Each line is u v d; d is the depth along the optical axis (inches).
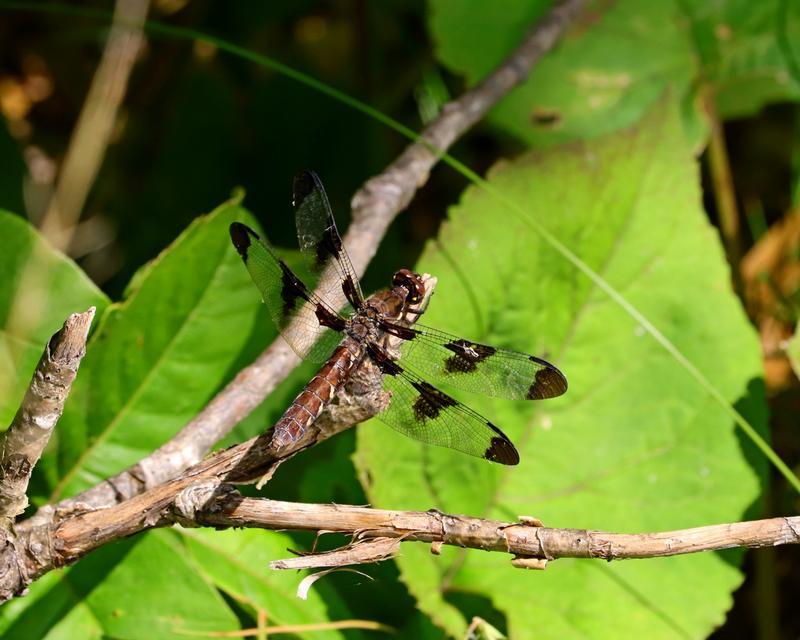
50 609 34.4
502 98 38.7
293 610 35.0
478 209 36.3
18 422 32.6
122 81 38.1
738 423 36.2
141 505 33.0
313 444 33.5
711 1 39.4
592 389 36.3
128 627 34.5
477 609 35.5
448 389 36.0
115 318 35.1
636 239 36.6
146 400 35.3
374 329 34.6
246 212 35.5
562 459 36.1
